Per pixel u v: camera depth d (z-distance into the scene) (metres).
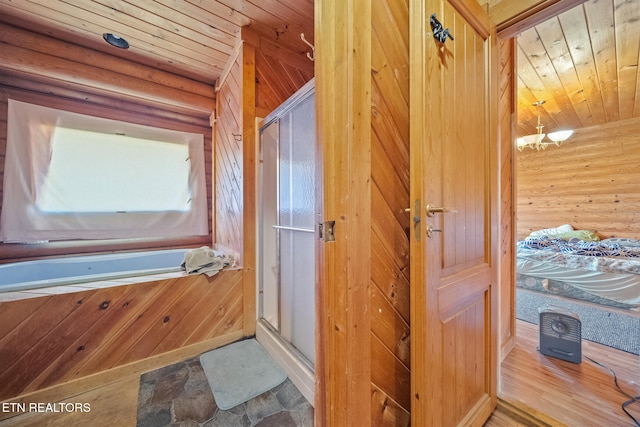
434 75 0.93
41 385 1.43
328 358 0.81
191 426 1.28
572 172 4.37
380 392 0.99
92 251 2.67
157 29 2.07
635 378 1.57
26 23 1.98
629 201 3.84
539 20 1.24
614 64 2.24
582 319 2.35
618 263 2.63
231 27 2.08
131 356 1.68
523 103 3.08
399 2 1.03
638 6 1.58
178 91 2.77
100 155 2.64
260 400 1.46
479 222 1.23
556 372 1.64
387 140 1.00
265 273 2.19
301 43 2.30
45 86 2.42
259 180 2.19
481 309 1.26
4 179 2.21
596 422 1.24
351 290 0.80
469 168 1.15
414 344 0.91
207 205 3.30
